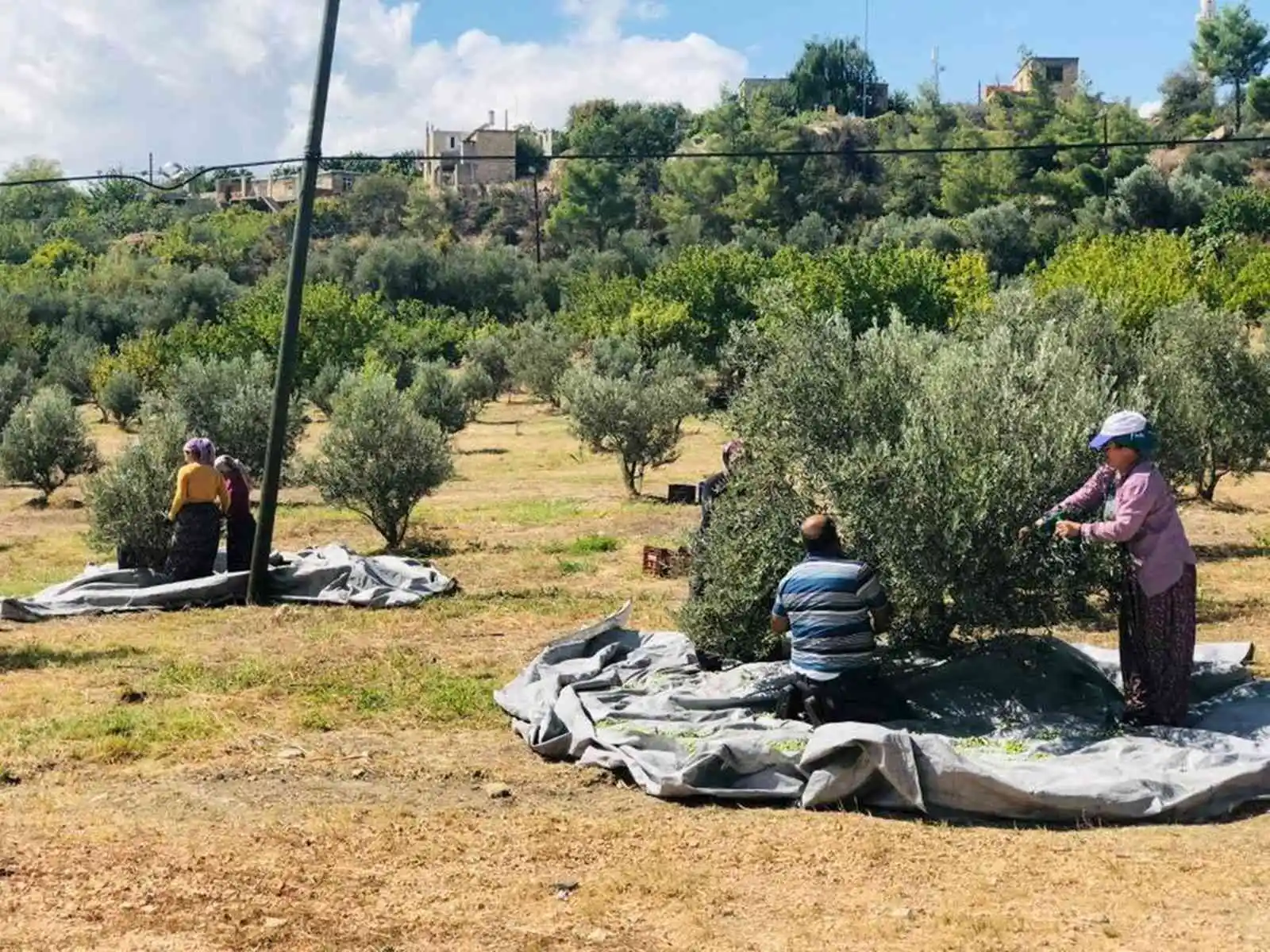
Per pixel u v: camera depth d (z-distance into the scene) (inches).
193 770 284.0
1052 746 274.7
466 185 5344.5
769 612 332.8
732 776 265.9
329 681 367.2
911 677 305.3
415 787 273.0
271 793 267.6
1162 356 544.4
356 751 299.1
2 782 275.3
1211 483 736.3
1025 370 317.7
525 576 572.7
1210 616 430.6
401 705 341.1
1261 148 4254.4
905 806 252.4
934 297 1819.6
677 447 1316.4
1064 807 245.3
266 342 1937.7
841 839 236.1
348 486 658.8
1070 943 185.0
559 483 1029.2
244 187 5743.1
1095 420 310.0
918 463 299.7
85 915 198.1
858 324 1818.4
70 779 277.0
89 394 2171.5
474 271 3388.3
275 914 199.6
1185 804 246.2
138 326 2802.7
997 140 4141.2
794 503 337.4
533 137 5930.1
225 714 332.2
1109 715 293.6
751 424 350.9
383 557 554.6
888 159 4653.1
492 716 331.3
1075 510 292.7
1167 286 1558.8
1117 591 301.1
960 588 297.4
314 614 480.1
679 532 706.8
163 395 1359.5
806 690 287.1
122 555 548.1
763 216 4328.3
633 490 916.0
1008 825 246.2
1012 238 3334.2
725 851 229.6
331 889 210.7
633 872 217.9
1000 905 201.3
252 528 539.5
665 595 510.0
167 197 5570.9
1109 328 524.7
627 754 279.1
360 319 2055.9
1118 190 3501.5
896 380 348.5
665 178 4628.4
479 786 274.1
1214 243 2539.4
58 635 447.8
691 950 185.6
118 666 393.7
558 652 358.6
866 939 188.5
